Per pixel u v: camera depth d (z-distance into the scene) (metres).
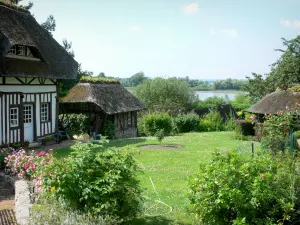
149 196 8.77
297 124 13.45
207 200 5.74
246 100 56.53
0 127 15.41
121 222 6.26
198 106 47.50
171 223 6.89
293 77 31.20
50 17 39.78
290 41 31.83
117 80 28.31
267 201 5.61
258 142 20.22
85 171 6.10
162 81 45.53
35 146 17.52
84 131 22.38
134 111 28.11
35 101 18.05
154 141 20.27
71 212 5.46
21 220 6.24
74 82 37.19
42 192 6.80
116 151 6.68
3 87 16.02
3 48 15.56
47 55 19.27
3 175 10.93
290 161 6.98
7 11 17.73
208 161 6.39
